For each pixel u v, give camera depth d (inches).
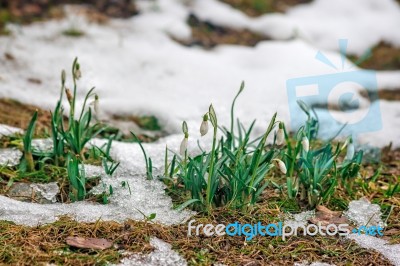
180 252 124.0
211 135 175.3
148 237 127.0
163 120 190.1
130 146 164.1
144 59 232.1
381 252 128.9
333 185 143.3
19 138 163.2
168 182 147.1
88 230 127.9
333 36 271.0
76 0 277.0
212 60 241.9
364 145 177.9
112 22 262.7
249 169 135.5
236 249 127.4
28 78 206.4
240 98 209.5
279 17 281.9
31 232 126.0
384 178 163.5
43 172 149.5
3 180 147.3
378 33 275.4
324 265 123.7
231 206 137.9
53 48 229.6
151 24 265.0
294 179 148.3
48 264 116.4
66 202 140.9
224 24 276.8
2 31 237.3
